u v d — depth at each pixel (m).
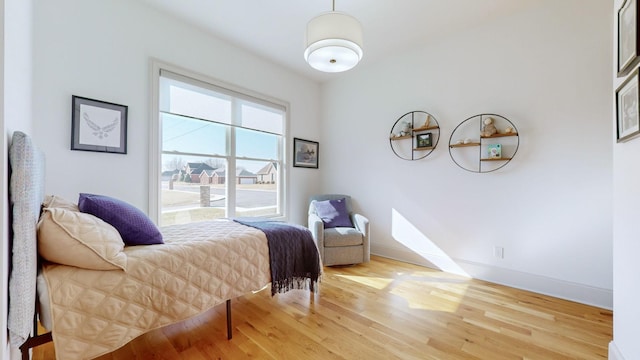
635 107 1.10
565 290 2.27
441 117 2.97
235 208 3.18
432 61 3.03
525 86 2.45
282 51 3.22
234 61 3.06
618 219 1.32
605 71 2.11
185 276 1.46
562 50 2.28
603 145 2.12
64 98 1.94
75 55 2.00
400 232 3.31
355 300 2.21
